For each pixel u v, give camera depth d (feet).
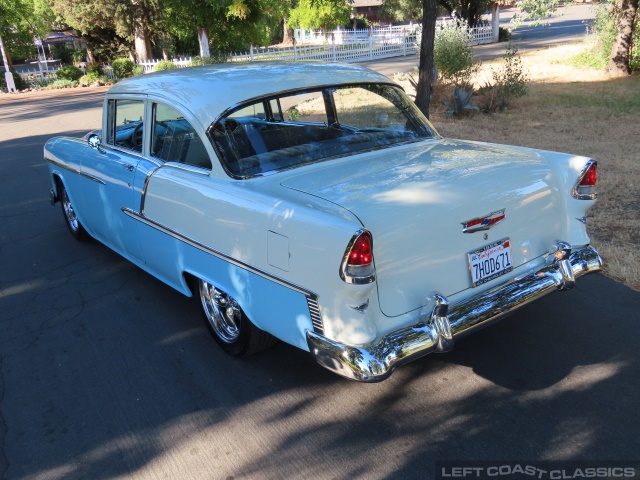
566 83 46.80
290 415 10.15
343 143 11.87
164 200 12.06
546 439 9.11
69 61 159.74
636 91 40.60
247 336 11.25
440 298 8.91
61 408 10.72
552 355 11.38
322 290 8.59
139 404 10.72
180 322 13.78
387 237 8.53
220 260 10.73
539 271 10.46
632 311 12.78
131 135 14.33
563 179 11.01
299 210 8.97
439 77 42.75
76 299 15.28
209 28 82.84
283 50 95.40
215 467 9.02
